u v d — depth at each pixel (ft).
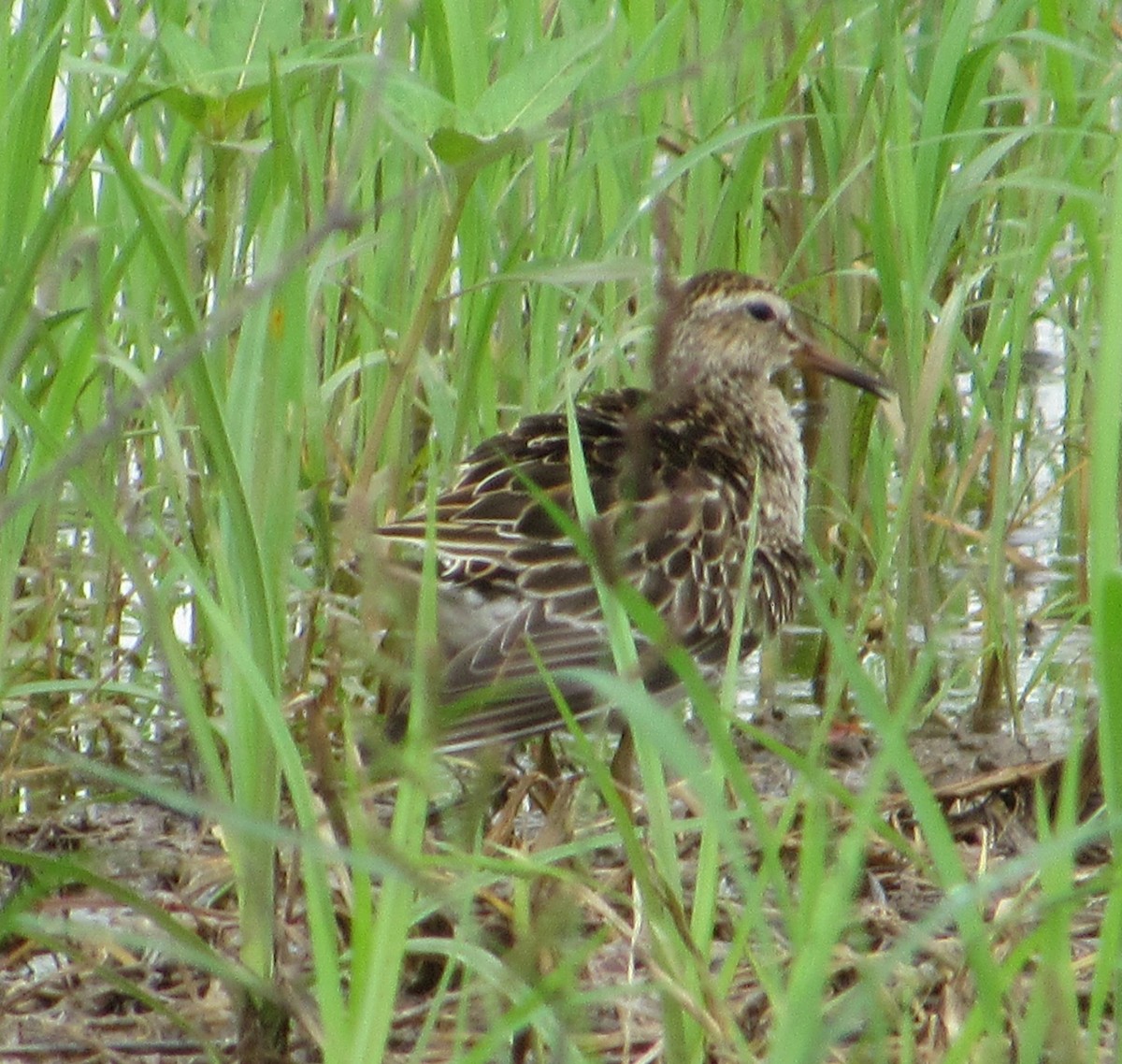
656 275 38.63
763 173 47.44
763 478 41.22
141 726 39.91
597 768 24.98
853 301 47.26
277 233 30.14
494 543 35.24
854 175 42.09
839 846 32.09
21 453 38.29
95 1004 29.63
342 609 39.32
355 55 36.45
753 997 28.14
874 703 23.40
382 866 21.58
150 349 37.86
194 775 37.37
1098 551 23.95
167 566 40.04
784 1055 21.07
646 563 37.17
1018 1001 26.73
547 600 34.83
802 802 36.09
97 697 37.63
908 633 43.98
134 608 43.19
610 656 34.88
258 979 25.14
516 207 44.91
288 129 32.07
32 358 38.52
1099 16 44.57
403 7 22.21
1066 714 42.57
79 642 41.32
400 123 34.27
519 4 41.78
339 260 38.29
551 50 31.76
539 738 38.70
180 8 38.34
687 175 46.44
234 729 26.86
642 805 36.37
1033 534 50.93
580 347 47.34
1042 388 56.39
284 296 30.35
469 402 39.32
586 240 43.98
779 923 31.58
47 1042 28.30
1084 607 41.34
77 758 24.89
